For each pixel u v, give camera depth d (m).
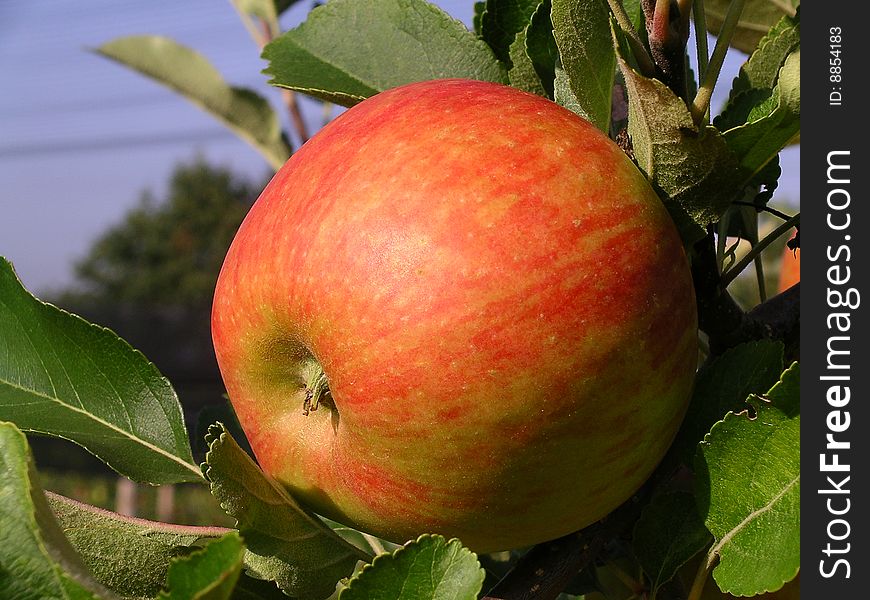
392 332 0.18
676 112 0.19
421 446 0.18
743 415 0.19
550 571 0.20
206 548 0.15
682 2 0.20
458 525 0.19
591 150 0.19
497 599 0.20
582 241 0.18
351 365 0.18
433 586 0.17
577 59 0.21
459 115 0.19
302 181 0.20
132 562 0.20
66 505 0.20
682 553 0.20
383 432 0.18
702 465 0.19
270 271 0.19
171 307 4.39
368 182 0.19
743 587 0.19
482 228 0.18
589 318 0.18
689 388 0.20
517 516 0.19
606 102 0.21
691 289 0.20
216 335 0.21
